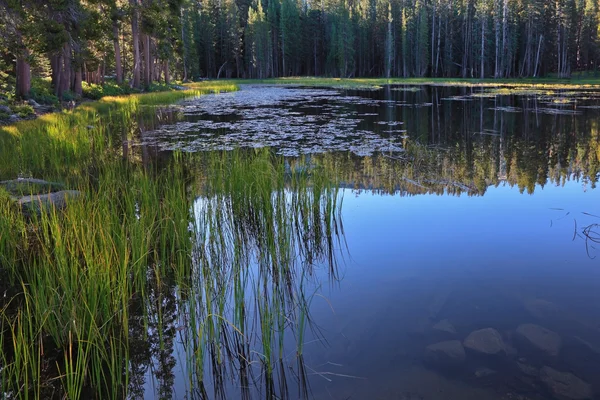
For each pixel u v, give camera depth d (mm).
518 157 10172
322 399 2850
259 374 3129
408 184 7992
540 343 3275
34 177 8000
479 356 3186
